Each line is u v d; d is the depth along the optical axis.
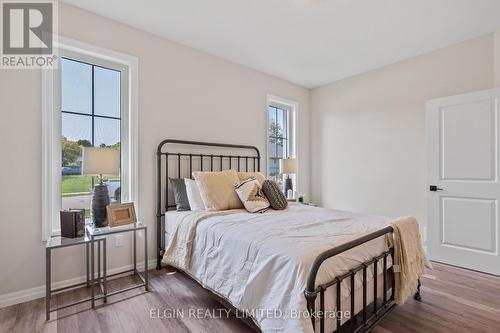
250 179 2.70
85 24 2.29
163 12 2.33
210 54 3.18
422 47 3.00
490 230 2.57
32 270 2.04
